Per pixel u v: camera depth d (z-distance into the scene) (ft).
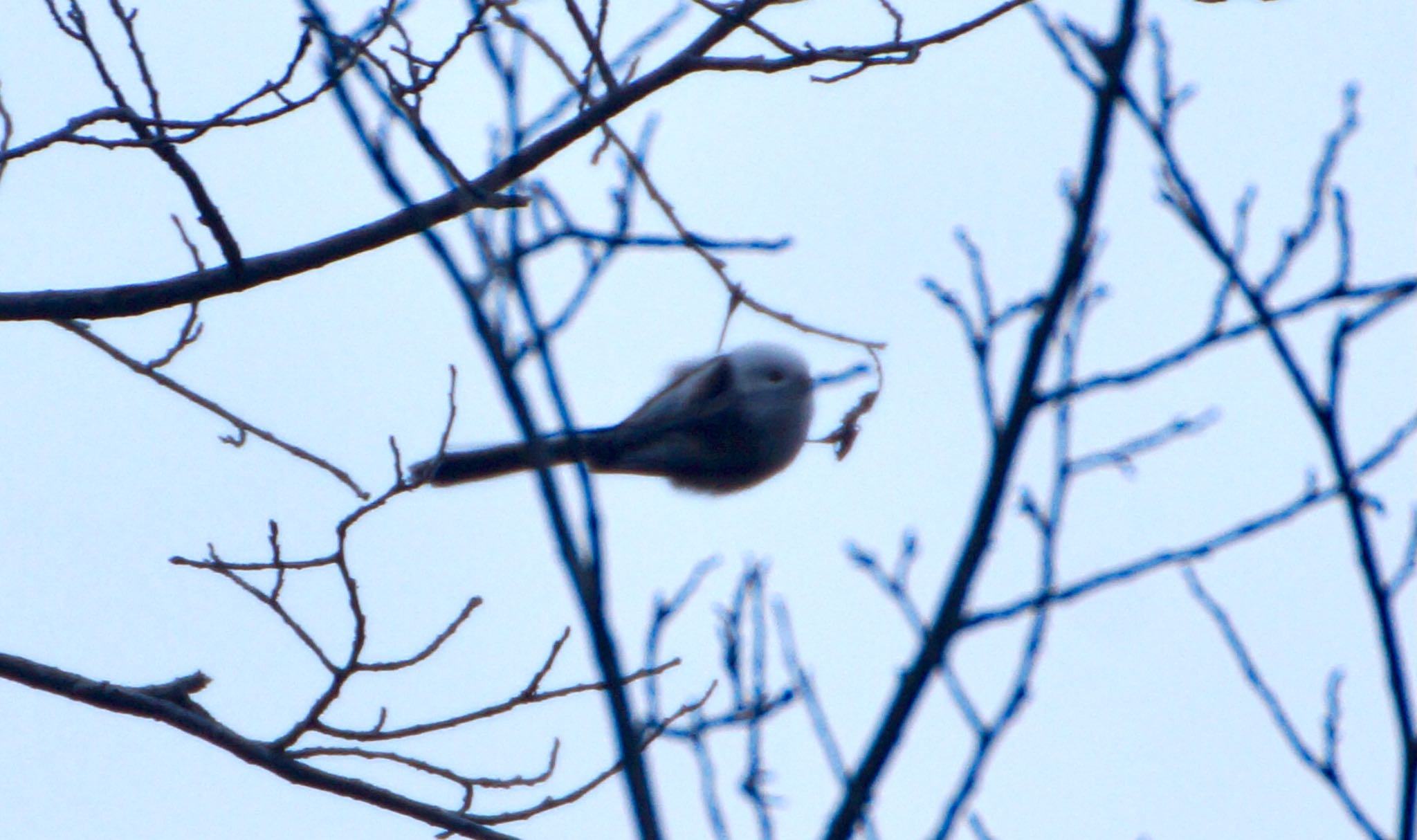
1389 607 19.53
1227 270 20.08
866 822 18.75
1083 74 17.42
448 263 17.62
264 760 32.65
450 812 33.12
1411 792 18.99
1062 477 19.77
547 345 17.78
